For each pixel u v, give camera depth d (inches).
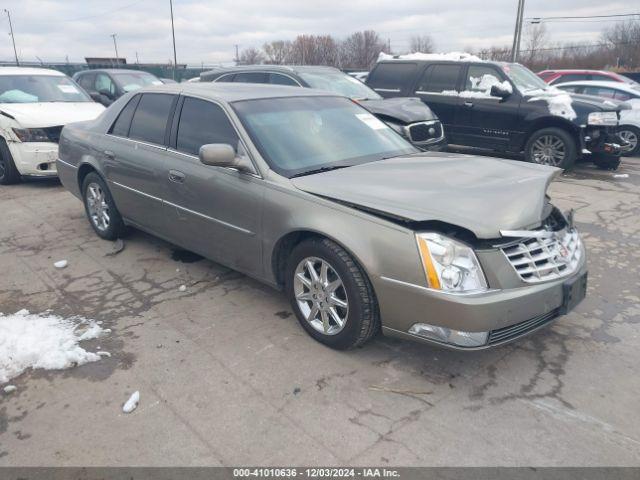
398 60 399.9
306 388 116.1
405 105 323.0
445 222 107.3
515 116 344.2
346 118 169.2
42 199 279.6
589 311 151.2
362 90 353.7
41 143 293.1
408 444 99.3
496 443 99.5
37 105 316.8
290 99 167.0
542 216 118.7
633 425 104.3
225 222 149.4
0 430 104.3
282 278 143.5
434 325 109.5
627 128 424.5
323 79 347.6
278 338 136.8
